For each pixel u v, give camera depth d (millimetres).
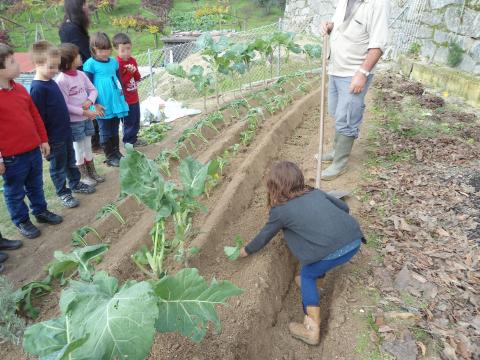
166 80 10227
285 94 7375
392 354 2539
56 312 2725
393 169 4840
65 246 3500
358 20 3986
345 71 4266
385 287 3080
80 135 4309
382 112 6762
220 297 2059
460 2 7875
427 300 2934
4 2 33344
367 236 3650
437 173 4723
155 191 2602
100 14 33688
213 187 4312
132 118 5500
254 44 7684
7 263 3307
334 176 4672
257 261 3279
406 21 9773
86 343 1623
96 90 4484
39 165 3568
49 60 3520
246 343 2639
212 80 7328
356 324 2783
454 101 7305
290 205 2785
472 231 3666
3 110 3111
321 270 2846
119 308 1692
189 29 30062
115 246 3418
